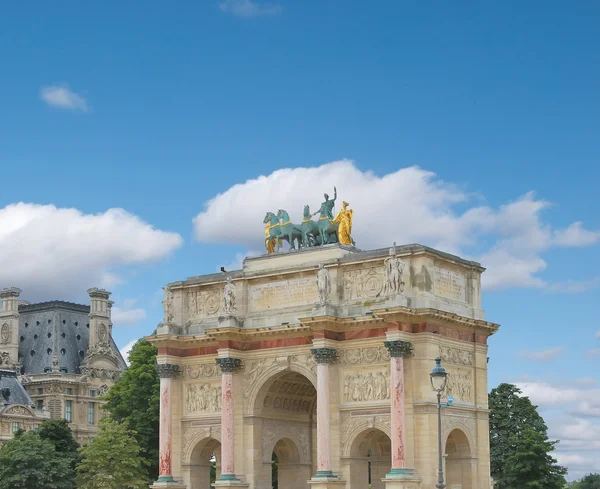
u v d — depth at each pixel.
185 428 122.25
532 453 149.25
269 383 117.19
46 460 158.75
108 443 151.12
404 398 106.50
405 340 107.00
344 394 111.19
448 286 112.94
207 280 123.94
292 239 121.50
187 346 123.44
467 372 113.25
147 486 152.38
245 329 117.44
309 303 115.81
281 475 124.25
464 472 111.56
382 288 111.19
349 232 119.62
